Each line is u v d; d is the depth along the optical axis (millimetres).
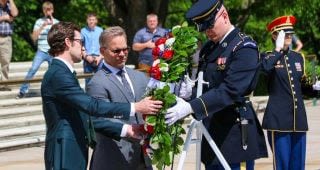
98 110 7281
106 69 8016
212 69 8062
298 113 10766
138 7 27703
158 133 7570
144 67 18906
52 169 7309
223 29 8023
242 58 7848
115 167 7891
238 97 7809
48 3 19734
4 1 19062
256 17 31547
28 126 17797
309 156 14836
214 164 8211
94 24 19281
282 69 10828
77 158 7324
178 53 7797
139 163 7973
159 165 7719
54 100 7324
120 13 28078
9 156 15523
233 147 8156
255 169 13477
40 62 19609
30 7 35406
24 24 35906
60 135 7285
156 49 7875
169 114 7551
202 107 7676
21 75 22141
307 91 11016
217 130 8203
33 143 16766
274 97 10867
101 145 7941
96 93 7867
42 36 19625
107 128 7656
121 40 7914
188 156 14609
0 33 19047
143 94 8094
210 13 7926
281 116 10766
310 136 17547
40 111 18766
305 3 30250
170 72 7789
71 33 7391
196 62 9008
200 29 8016
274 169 10914
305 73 10953
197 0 8359
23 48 36719
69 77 7305
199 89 7992
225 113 8203
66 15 36250
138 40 19047
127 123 7918
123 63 8016
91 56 19031
